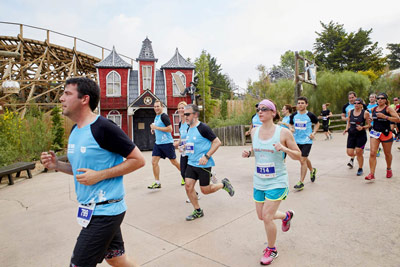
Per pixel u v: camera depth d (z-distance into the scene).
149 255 3.29
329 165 7.86
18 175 9.34
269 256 2.94
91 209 2.00
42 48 25.91
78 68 29.28
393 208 4.21
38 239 4.05
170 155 6.43
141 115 19.23
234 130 16.69
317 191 5.40
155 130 6.44
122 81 19.73
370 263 2.80
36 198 6.49
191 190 4.35
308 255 3.04
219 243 3.49
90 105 2.12
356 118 6.21
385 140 5.74
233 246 3.39
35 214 5.27
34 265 3.27
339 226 3.74
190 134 4.34
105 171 2.01
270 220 2.90
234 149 14.20
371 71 33.84
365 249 3.09
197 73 25.89
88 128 2.04
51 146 14.20
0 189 7.79
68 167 2.36
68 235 4.14
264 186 2.98
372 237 3.35
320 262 2.88
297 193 5.38
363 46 36.06
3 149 11.02
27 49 24.95
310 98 21.31
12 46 24.56
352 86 20.67
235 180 6.90
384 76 28.42
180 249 3.40
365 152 9.58
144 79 20.08
